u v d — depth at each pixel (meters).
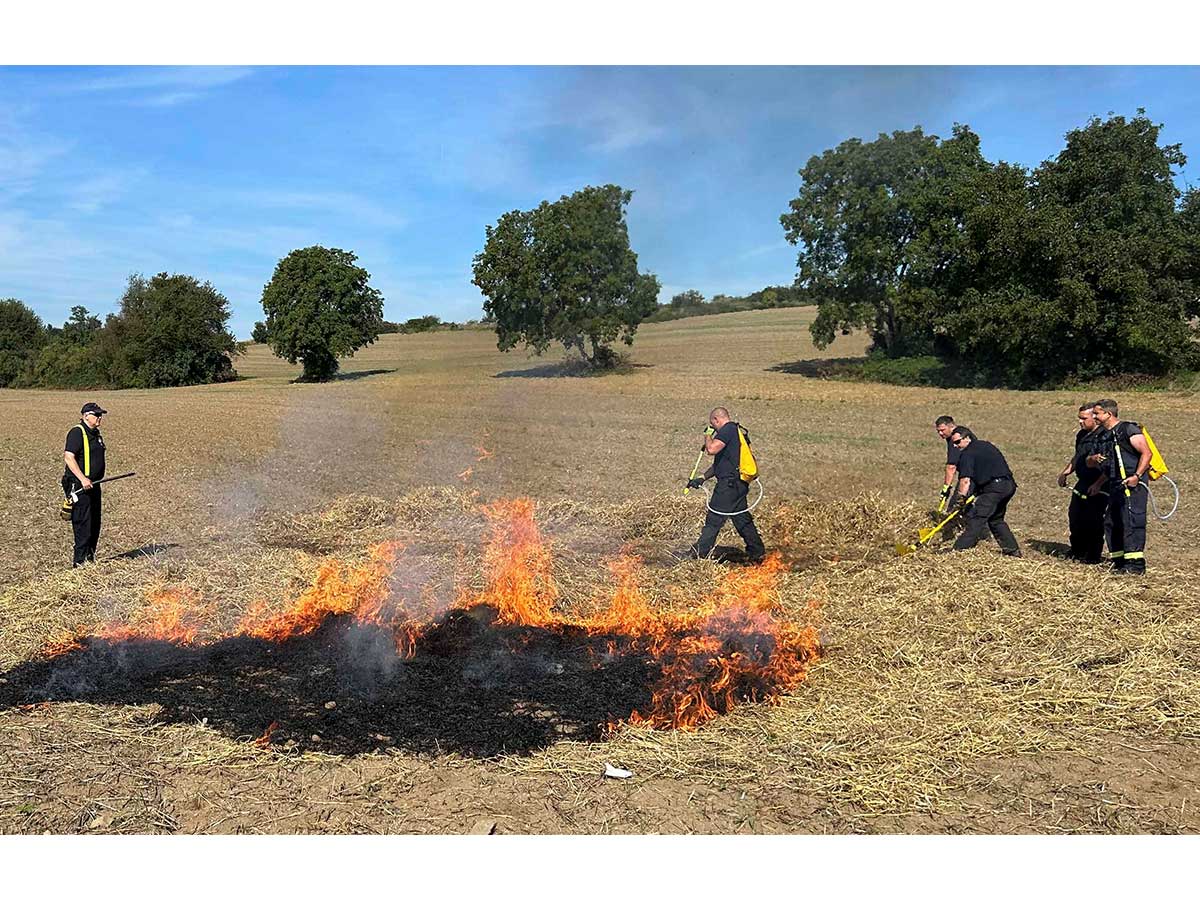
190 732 5.30
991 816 4.32
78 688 6.04
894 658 6.36
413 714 5.58
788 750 4.98
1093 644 6.48
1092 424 8.73
